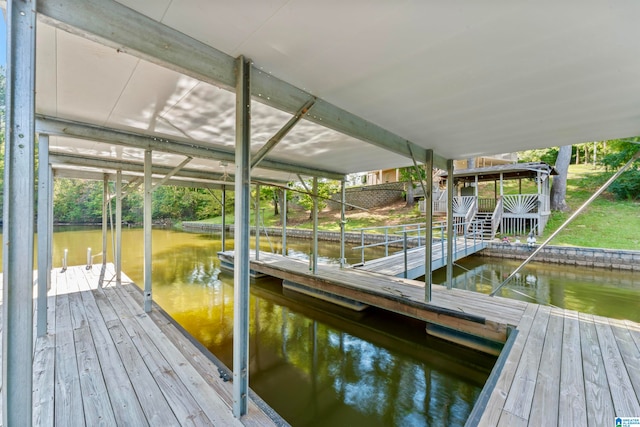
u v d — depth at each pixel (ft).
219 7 4.10
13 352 3.62
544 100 7.39
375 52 5.30
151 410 6.16
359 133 8.78
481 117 8.70
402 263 21.61
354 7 4.07
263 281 23.17
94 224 69.36
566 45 5.01
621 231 30.14
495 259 30.19
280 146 12.66
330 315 16.49
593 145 49.32
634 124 9.14
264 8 4.11
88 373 7.54
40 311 9.70
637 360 8.34
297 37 4.85
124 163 15.71
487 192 49.44
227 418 5.95
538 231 32.60
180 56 4.75
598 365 8.06
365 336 13.99
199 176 19.16
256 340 13.71
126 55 5.25
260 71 6.04
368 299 15.28
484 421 5.92
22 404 3.67
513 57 5.43
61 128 9.02
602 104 7.60
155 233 56.44
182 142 11.75
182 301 18.13
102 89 6.72
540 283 21.93
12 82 3.50
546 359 8.37
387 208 53.47
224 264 25.91
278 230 51.93
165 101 7.47
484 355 11.59
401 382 10.39
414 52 5.29
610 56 5.34
